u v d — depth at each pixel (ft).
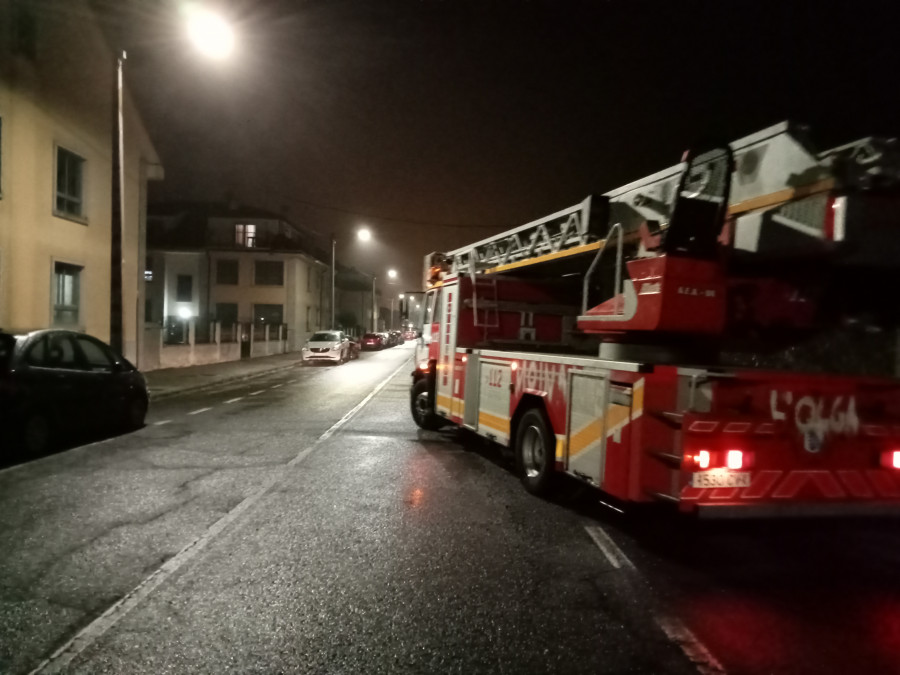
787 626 13.71
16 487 24.29
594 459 19.07
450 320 33.06
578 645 12.71
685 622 13.83
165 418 43.42
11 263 53.52
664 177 20.54
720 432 15.87
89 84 63.57
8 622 13.37
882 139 15.61
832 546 19.31
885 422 16.65
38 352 29.89
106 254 67.36
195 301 152.46
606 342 20.65
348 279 253.65
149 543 18.24
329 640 12.74
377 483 25.70
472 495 24.13
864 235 15.76
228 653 12.18
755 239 17.57
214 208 161.27
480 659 12.11
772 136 17.42
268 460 29.68
